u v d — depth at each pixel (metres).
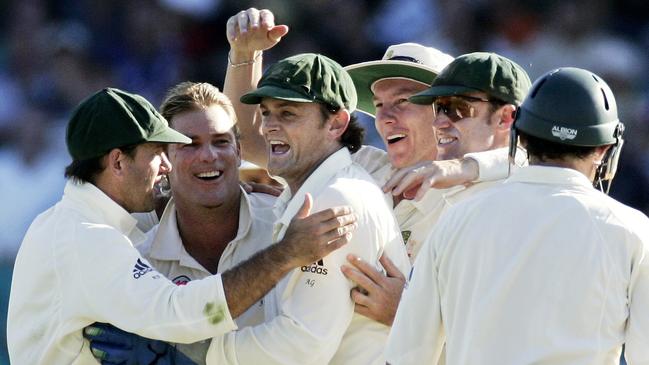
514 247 12.73
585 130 12.84
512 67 15.38
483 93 15.23
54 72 39.78
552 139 12.90
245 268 14.25
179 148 16.34
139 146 15.10
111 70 40.22
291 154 15.24
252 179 18.92
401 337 13.33
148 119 15.08
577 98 12.92
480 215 13.00
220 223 16.67
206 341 14.82
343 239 14.23
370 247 14.64
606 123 12.95
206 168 16.33
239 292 14.18
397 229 15.28
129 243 14.80
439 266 13.20
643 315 12.54
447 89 15.20
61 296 14.73
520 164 15.07
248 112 18.42
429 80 16.89
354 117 15.88
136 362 14.63
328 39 39.88
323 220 14.17
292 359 14.38
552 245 12.63
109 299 14.41
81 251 14.63
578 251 12.57
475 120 15.31
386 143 17.44
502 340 12.59
